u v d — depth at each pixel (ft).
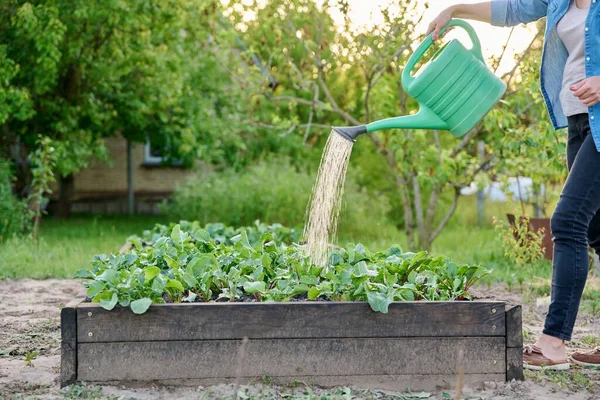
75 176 55.83
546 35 11.26
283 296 11.10
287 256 13.58
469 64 11.27
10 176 34.76
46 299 18.48
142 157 57.52
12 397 9.77
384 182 40.70
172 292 11.28
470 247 31.09
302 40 26.94
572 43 10.90
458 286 11.87
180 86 39.63
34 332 14.48
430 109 11.32
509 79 23.94
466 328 10.37
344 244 32.35
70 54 35.37
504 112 22.77
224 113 42.50
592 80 10.30
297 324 10.18
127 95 39.73
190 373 10.11
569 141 11.44
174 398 9.68
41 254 26.40
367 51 25.79
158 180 57.62
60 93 38.70
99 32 36.96
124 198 56.39
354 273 11.38
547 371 11.10
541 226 23.04
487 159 25.91
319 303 10.21
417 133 25.49
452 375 10.35
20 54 34.76
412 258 12.26
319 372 10.21
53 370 11.41
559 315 11.09
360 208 36.35
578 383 10.66
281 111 45.78
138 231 39.63
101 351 10.07
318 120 43.34
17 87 34.73
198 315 10.11
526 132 22.48
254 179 38.63
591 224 11.50
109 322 10.07
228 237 20.30
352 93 34.22
